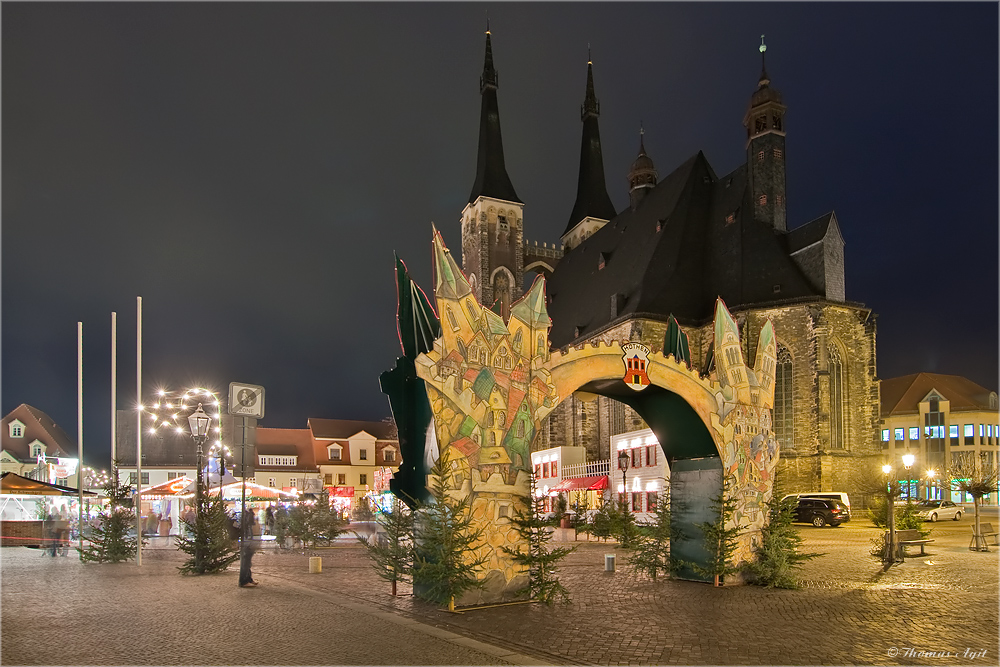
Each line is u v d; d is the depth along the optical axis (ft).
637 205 261.44
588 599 53.67
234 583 64.39
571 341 239.71
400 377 55.88
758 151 208.44
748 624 43.47
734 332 65.46
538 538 53.06
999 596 53.93
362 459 306.35
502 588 52.39
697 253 218.79
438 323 56.80
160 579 68.13
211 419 89.61
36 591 58.90
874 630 41.39
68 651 35.94
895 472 106.11
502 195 322.14
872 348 188.75
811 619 44.91
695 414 61.77
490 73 331.16
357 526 163.02
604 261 257.96
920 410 290.76
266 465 294.46
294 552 103.35
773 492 65.36
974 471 126.11
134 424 265.34
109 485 91.66
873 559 80.94
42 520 130.52
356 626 42.60
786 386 186.39
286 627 42.29
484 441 52.70
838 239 191.83
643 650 36.88
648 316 203.10
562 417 242.17
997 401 286.66
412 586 57.06
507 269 318.86
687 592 56.95
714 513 62.39
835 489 177.37
